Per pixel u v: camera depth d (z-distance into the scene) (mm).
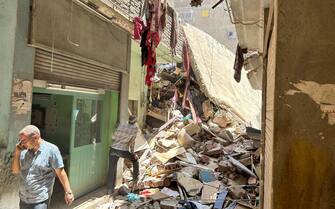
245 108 14133
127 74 8305
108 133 7719
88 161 6848
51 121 6223
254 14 4586
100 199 6414
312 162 794
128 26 7328
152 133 11742
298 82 811
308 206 792
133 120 7172
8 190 4184
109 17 6762
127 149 7043
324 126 790
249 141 10359
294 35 818
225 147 10320
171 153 8961
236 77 7242
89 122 6973
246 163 8469
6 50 4184
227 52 16656
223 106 12422
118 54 7719
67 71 5527
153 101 14055
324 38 799
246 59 7715
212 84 12469
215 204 6160
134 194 6793
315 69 801
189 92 12766
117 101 7941
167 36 11328
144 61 6402
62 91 5605
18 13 4230
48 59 4961
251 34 5645
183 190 7051
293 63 816
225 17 21406
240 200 6457
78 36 5781
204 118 13008
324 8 801
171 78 13359
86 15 6082
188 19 22000
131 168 8594
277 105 825
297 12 818
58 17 5117
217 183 7387
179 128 11359
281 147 817
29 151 3602
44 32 4734
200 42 13172
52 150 3666
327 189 780
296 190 802
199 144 10414
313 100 799
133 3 7539
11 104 4184
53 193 6391
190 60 11969
